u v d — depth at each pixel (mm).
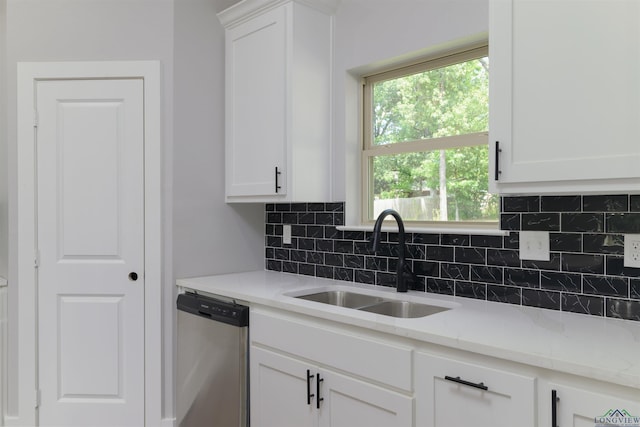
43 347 2441
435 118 2154
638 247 1484
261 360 1918
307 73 2297
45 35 2449
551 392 1142
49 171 2436
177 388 2402
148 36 2469
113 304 2453
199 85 2566
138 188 2445
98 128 2445
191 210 2531
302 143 2273
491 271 1850
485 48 1969
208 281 2373
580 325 1448
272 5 2305
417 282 2088
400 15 2135
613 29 1246
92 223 2445
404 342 1438
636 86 1207
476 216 1993
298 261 2639
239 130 2510
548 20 1366
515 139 1436
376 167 2402
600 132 1267
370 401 1510
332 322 1646
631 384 1004
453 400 1318
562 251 1657
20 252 2422
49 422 2447
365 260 2295
